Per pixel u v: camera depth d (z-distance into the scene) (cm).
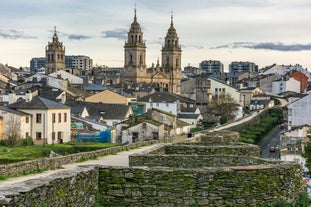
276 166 1324
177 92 19412
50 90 12056
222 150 2134
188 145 2222
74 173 1124
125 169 1246
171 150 2192
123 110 10000
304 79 19725
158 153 2084
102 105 10212
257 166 1321
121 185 1241
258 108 14600
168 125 8125
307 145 5278
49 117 7781
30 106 7806
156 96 12838
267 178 1292
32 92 11244
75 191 1115
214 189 1253
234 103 13975
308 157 5041
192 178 1249
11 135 6969
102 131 8044
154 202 1238
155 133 7700
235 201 1260
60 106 8044
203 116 13225
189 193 1246
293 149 6444
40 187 977
